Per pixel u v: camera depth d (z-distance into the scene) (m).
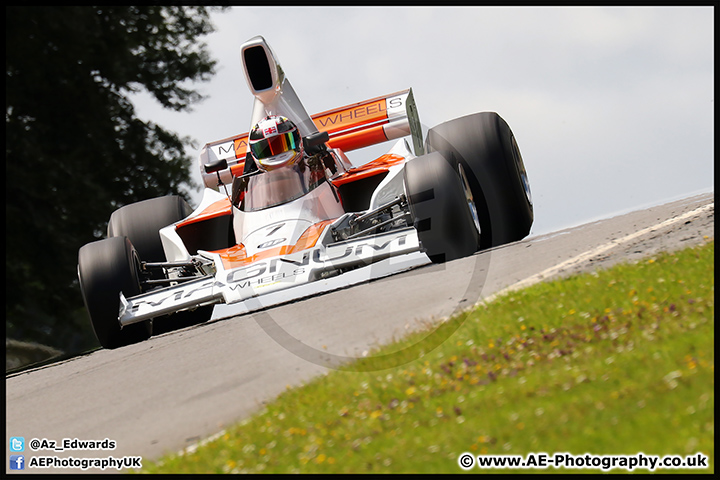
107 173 82.31
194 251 32.47
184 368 21.81
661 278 19.62
